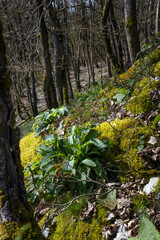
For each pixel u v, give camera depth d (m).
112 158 3.13
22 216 1.39
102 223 2.40
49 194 3.01
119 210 2.42
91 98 5.80
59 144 3.46
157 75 4.09
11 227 1.31
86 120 4.48
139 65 4.89
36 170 3.62
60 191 3.07
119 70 6.69
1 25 1.41
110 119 4.02
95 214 2.52
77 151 3.10
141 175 2.67
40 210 2.92
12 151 1.48
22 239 1.29
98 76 13.71
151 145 2.90
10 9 6.59
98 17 9.36
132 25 5.52
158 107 3.43
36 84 18.78
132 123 3.40
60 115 5.35
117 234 2.20
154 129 3.08
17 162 1.50
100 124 3.92
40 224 2.72
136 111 3.66
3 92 1.39
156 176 2.57
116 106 4.42
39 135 5.20
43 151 3.44
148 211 2.24
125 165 2.92
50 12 6.73
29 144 5.09
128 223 2.24
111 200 2.53
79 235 2.39
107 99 4.77
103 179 2.88
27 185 3.39
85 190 2.85
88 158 3.15
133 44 5.69
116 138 3.29
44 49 6.27
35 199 3.16
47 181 3.08
